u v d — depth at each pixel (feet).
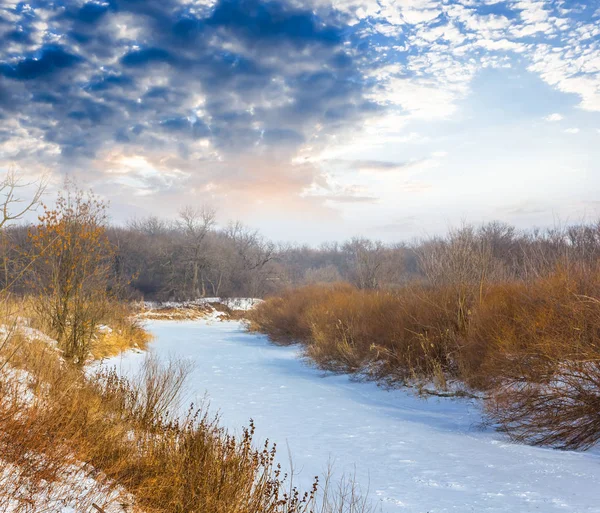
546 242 42.78
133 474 14.90
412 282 59.57
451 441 25.73
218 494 13.80
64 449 14.24
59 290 38.19
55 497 11.99
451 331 43.42
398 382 43.47
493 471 19.89
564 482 18.02
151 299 193.26
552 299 31.48
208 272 219.82
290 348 75.51
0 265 23.61
